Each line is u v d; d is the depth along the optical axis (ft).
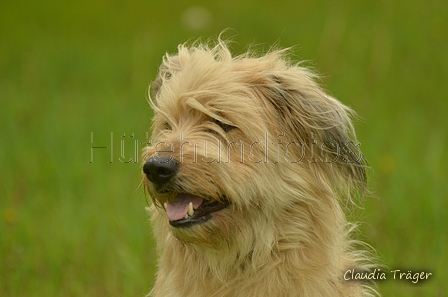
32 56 68.59
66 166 42.11
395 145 46.01
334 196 23.76
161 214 23.93
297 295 22.41
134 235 33.47
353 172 24.49
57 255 32.63
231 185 21.45
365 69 62.69
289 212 22.65
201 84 23.21
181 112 23.39
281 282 22.53
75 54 68.95
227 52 25.52
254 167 22.06
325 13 77.71
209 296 23.17
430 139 47.26
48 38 74.84
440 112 54.29
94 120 50.47
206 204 22.12
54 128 48.42
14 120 51.37
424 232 34.55
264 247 22.41
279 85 23.59
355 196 25.71
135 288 30.45
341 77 59.72
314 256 22.80
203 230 21.81
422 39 69.72
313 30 71.26
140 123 49.29
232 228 22.45
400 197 37.42
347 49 66.39
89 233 35.01
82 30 78.33
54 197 39.65
